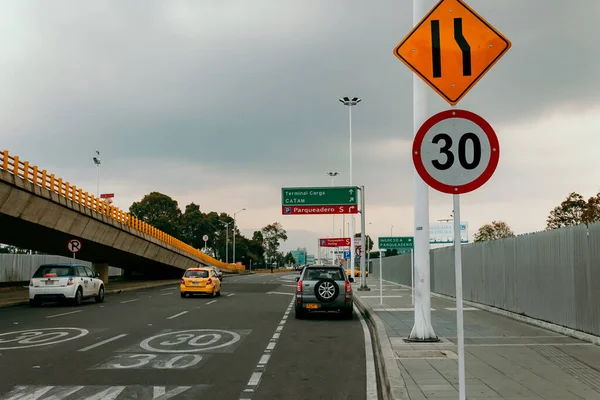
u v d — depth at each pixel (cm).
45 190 3098
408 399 707
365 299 2773
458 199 576
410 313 1961
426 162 577
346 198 4219
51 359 1083
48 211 3188
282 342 1341
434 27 687
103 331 1534
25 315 2020
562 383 798
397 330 1448
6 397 774
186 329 1588
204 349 1221
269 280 6184
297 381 896
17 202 2867
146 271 6200
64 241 3775
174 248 5584
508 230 7081
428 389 762
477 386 780
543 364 949
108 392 809
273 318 1934
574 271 1297
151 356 1123
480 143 573
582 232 1252
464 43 682
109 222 3994
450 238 7281
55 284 2417
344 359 1106
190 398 779
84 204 3622
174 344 1292
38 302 2448
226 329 1596
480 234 7131
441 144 576
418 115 1201
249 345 1288
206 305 2528
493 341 1225
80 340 1353
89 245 4006
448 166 574
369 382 891
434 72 683
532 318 1572
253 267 15875
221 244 14012
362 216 3825
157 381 887
